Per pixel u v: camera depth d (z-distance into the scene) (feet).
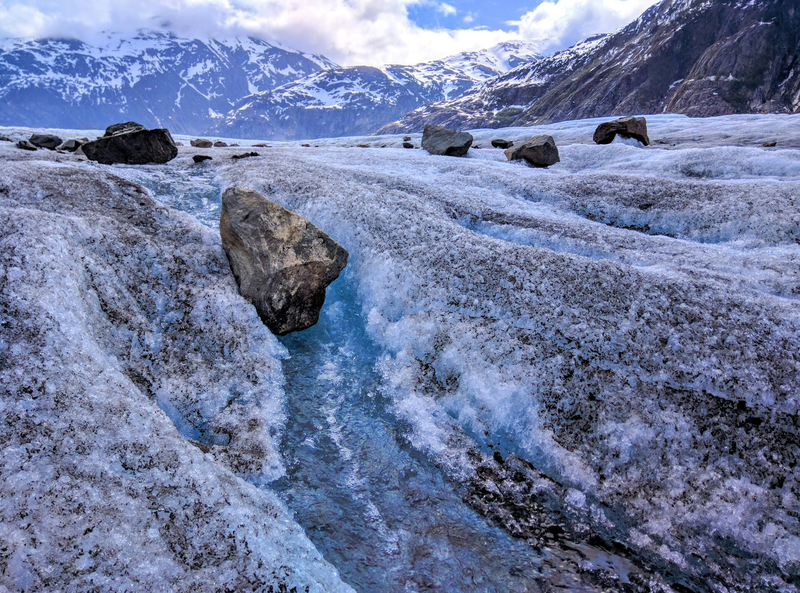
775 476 27.53
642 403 31.89
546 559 24.34
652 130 178.09
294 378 37.24
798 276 44.80
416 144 175.94
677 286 41.91
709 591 23.09
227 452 27.91
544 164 113.29
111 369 27.35
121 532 18.66
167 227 50.21
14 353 24.49
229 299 41.24
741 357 33.88
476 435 32.58
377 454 30.66
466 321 40.55
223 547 19.94
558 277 43.34
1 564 16.06
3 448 19.84
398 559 23.80
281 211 45.32
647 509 26.99
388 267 47.65
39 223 36.70
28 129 184.55
